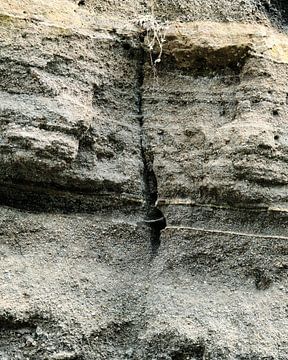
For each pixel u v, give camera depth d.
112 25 2.84
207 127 2.70
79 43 2.69
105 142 2.69
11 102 2.51
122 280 2.55
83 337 2.37
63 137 2.51
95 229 2.61
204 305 2.47
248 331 2.40
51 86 2.55
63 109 2.53
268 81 2.71
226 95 2.76
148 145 2.75
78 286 2.46
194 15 2.95
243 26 2.86
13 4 2.66
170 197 2.68
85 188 2.63
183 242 2.61
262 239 2.58
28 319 2.34
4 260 2.44
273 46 2.80
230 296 2.51
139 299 2.52
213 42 2.79
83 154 2.63
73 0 2.85
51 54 2.60
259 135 2.59
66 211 2.63
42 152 2.47
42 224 2.55
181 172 2.69
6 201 2.60
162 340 2.39
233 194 2.58
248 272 2.56
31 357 2.31
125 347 2.43
